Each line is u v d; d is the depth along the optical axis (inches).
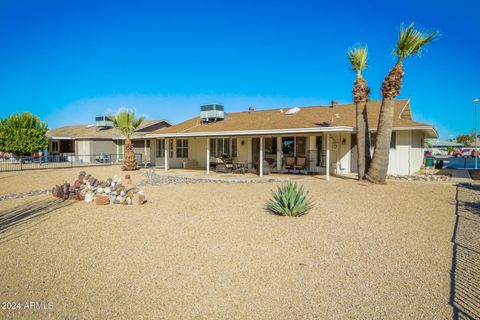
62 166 1082.1
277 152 818.2
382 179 560.1
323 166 767.1
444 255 214.1
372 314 141.5
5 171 892.6
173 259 208.4
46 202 431.5
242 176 722.8
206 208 374.3
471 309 144.8
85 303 152.5
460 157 2153.1
